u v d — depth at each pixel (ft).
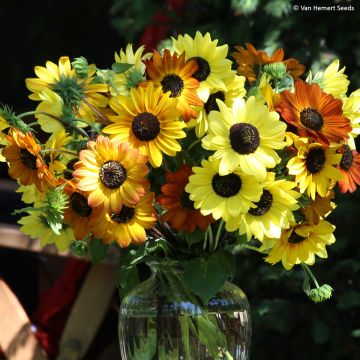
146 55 12.73
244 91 12.09
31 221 12.73
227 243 12.45
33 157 11.67
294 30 22.63
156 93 11.46
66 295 21.98
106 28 36.65
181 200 11.64
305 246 12.21
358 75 22.43
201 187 11.41
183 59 11.76
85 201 11.50
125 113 11.53
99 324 21.02
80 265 21.79
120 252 20.26
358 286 22.33
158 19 24.16
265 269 21.77
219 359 12.41
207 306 12.42
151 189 12.60
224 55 12.03
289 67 13.01
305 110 11.66
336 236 22.21
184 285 12.41
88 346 21.04
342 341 22.30
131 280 13.19
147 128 11.46
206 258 12.28
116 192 11.21
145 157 11.27
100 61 36.86
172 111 11.43
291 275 21.80
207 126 11.87
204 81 11.94
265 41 22.45
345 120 11.60
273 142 11.41
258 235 11.53
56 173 12.03
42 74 12.50
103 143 11.27
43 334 21.72
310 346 22.79
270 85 12.32
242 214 11.53
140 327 12.51
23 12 37.88
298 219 12.09
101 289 20.95
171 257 12.35
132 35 25.07
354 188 12.14
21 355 21.03
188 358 12.34
